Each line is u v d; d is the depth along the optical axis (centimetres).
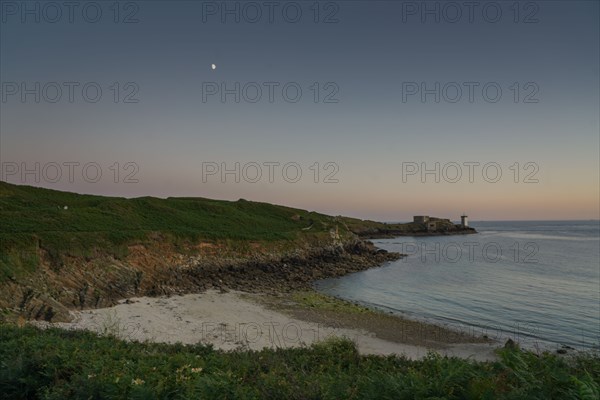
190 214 8462
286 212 11256
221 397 631
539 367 624
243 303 3875
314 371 906
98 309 3359
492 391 513
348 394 598
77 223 5738
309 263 6944
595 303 4141
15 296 3203
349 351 1105
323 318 3353
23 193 7981
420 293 4728
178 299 3941
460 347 2656
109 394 666
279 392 636
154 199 8988
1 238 3947
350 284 5406
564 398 497
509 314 3675
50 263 4019
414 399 536
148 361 820
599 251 10362
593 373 679
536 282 5491
